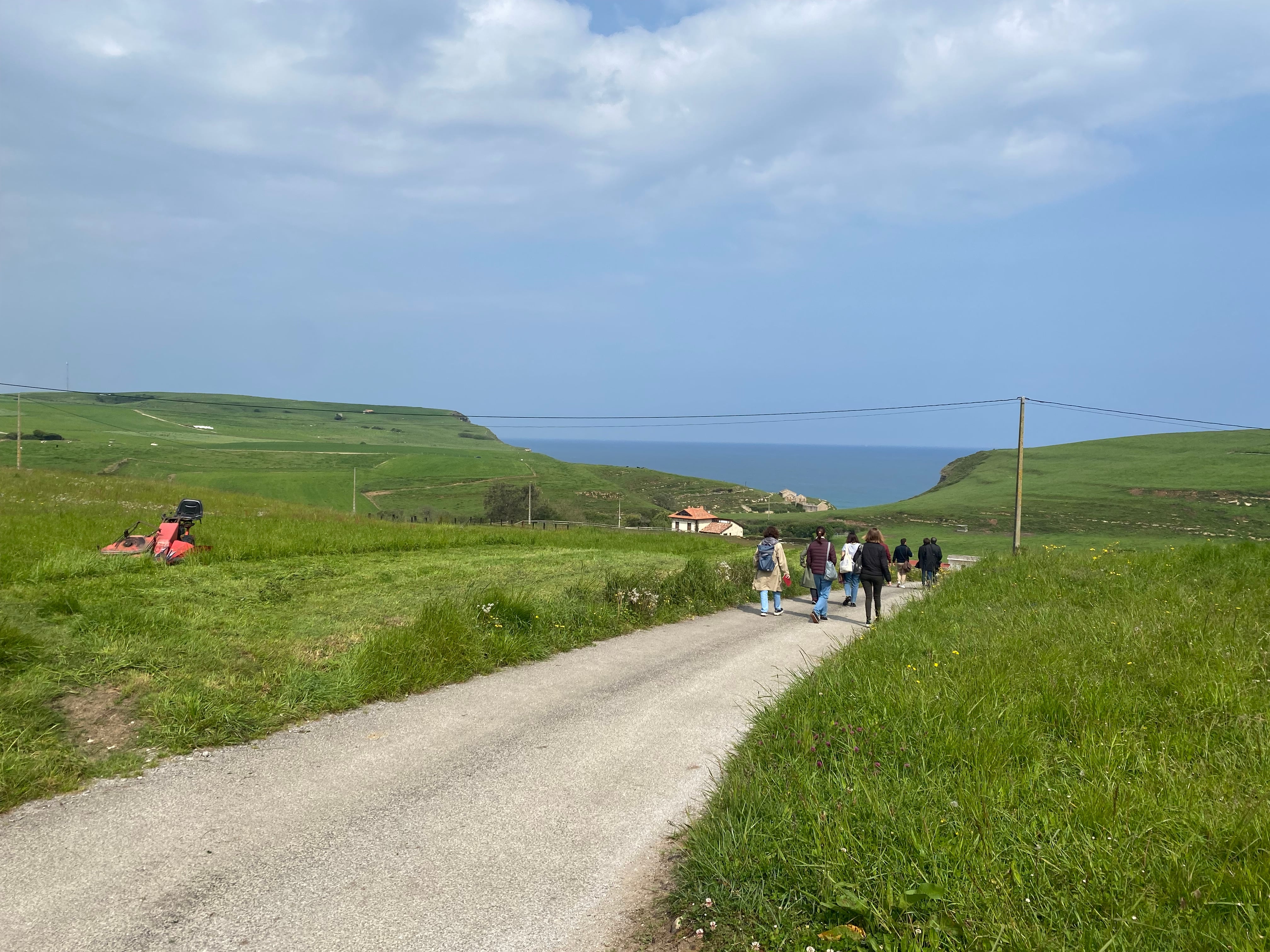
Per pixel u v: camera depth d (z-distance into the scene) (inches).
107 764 209.2
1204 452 6437.0
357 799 199.2
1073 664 286.5
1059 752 203.3
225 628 353.7
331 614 411.5
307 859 166.1
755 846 160.2
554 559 773.9
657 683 327.3
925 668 289.4
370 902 149.6
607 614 468.4
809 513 5880.9
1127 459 6422.2
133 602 389.7
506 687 315.6
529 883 158.4
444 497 4783.5
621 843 177.3
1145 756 191.8
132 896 148.4
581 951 135.0
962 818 160.4
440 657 331.6
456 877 160.2
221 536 768.9
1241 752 196.9
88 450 5315.0
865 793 170.4
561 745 244.4
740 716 279.6
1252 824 148.1
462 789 207.8
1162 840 147.9
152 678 266.4
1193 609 371.9
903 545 1119.6
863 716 231.3
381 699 289.9
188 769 213.5
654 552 1027.3
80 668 266.7
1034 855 145.6
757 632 476.4
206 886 153.3
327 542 775.7
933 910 133.0
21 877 152.9
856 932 130.4
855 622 537.0
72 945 131.3
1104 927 123.8
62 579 492.1
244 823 182.9
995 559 760.3
